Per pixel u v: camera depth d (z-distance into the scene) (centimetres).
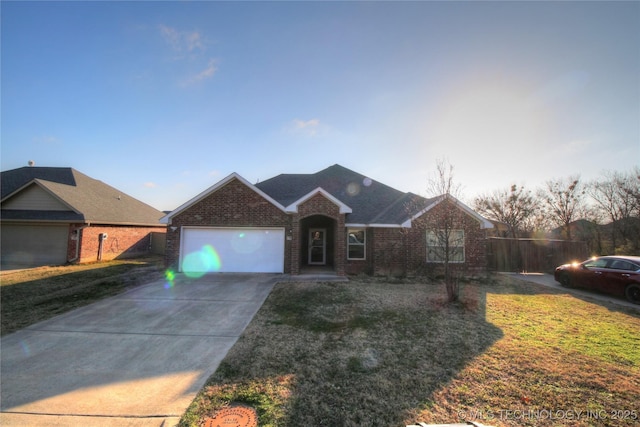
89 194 1966
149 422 338
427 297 916
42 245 1664
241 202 1370
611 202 2366
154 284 1095
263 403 371
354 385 411
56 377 438
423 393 392
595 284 1023
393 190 1689
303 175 1892
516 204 2802
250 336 595
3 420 341
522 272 1573
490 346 544
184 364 478
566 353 516
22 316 729
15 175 2048
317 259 1697
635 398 383
